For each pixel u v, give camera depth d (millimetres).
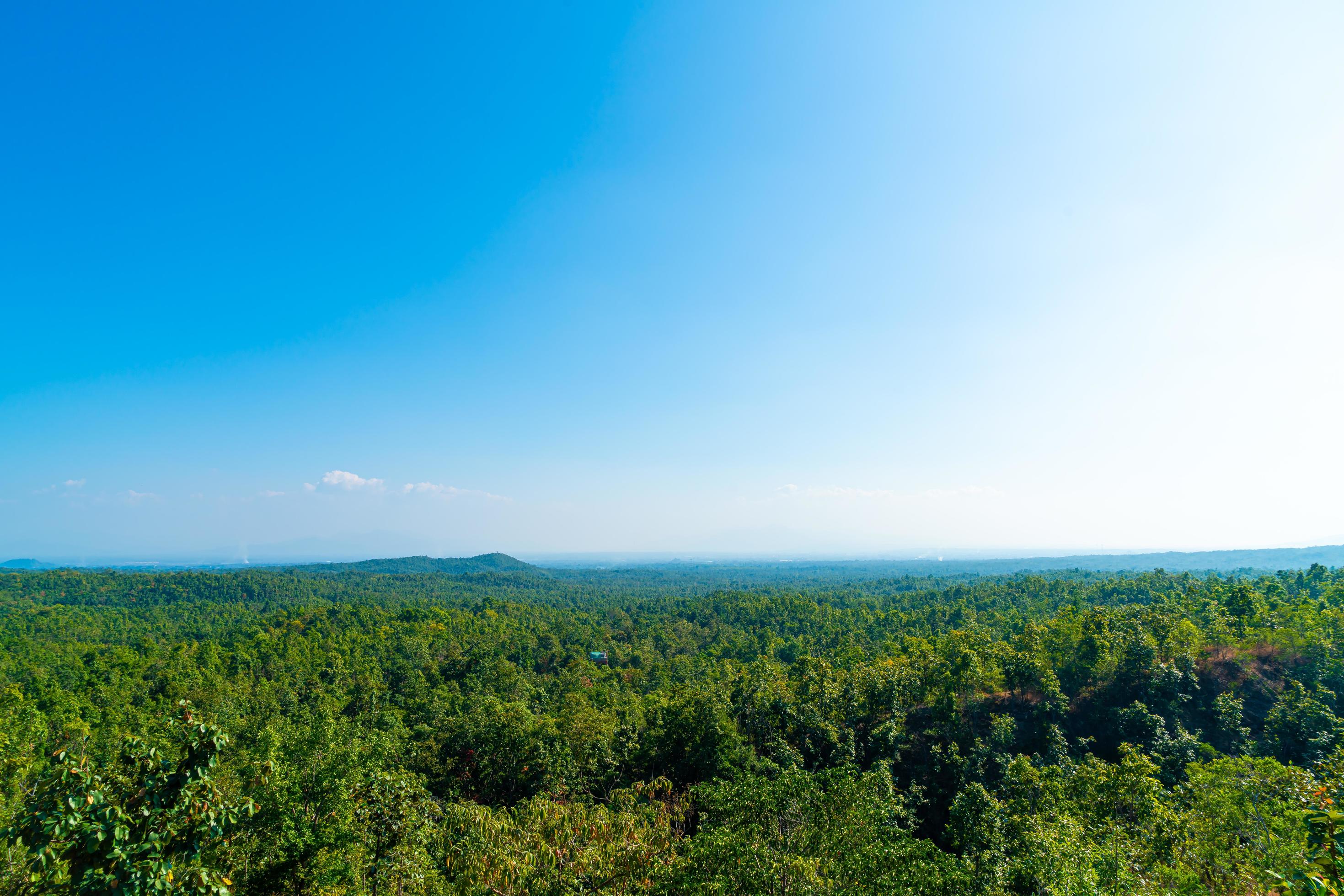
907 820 40281
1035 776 34969
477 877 23953
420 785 22203
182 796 10023
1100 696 50875
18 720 48656
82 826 9047
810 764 49094
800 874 18844
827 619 124438
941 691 52375
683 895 18594
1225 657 50938
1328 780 24000
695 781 43812
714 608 147625
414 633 114750
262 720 58719
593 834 26406
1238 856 24844
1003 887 23500
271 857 23469
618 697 74438
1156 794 30062
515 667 91625
